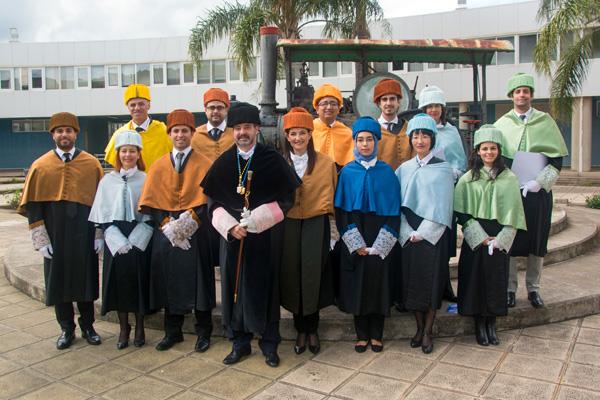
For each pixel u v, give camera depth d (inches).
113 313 182.9
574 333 163.0
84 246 159.3
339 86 649.6
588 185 679.1
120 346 159.0
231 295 145.2
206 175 145.0
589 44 460.8
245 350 150.1
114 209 154.1
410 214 152.7
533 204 164.6
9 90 982.4
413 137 153.4
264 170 141.7
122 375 142.2
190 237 151.9
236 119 139.7
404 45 245.6
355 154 153.1
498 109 845.8
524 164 166.6
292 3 496.1
